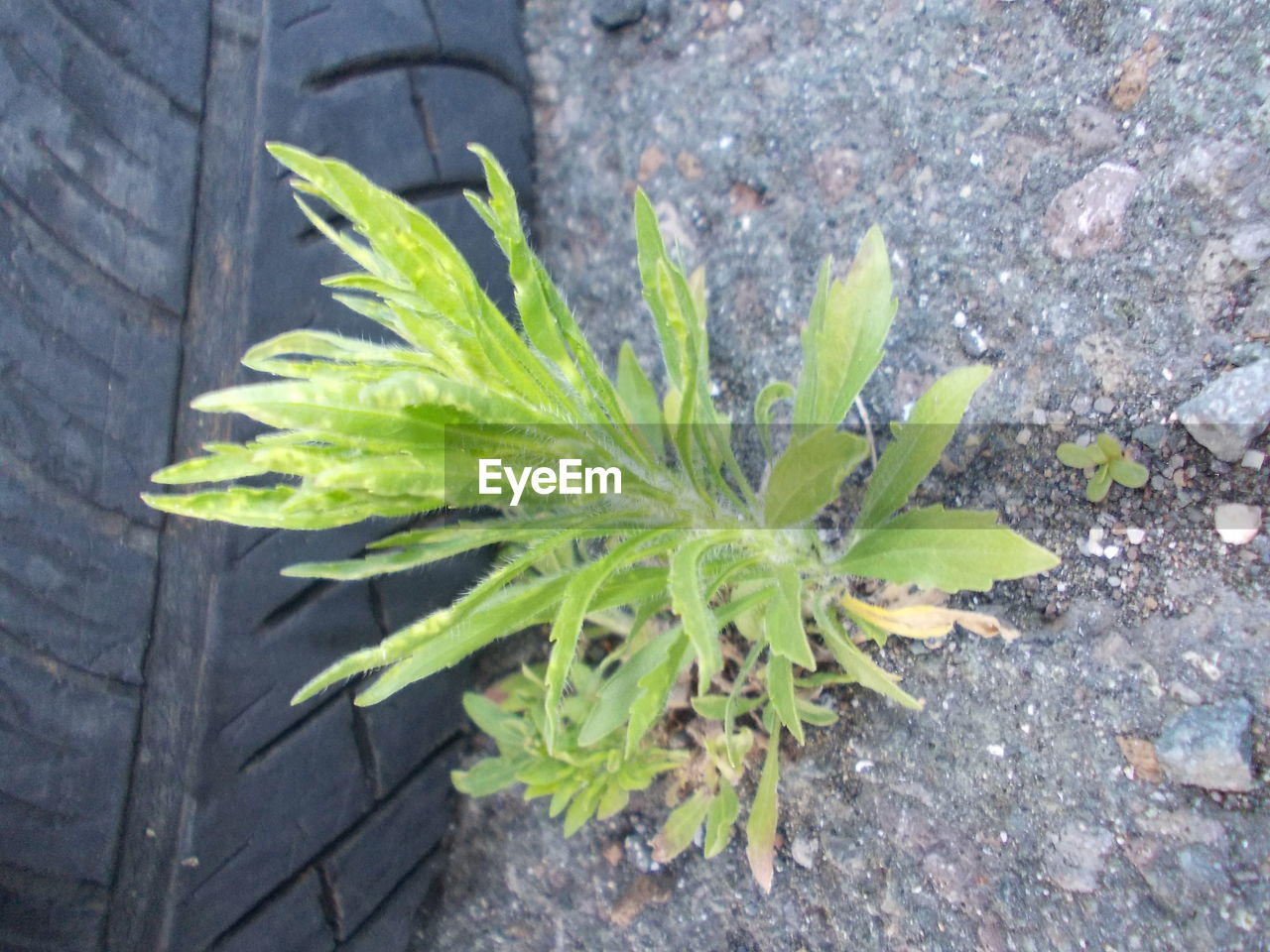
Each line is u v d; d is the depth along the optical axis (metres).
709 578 0.16
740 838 0.20
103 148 0.16
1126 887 0.16
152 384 0.17
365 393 0.12
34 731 0.16
